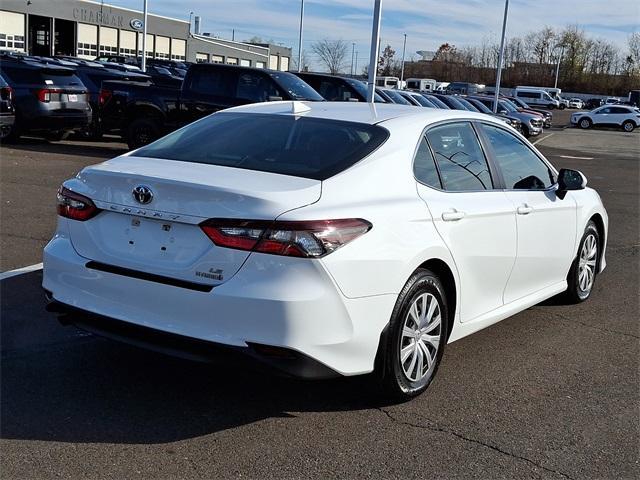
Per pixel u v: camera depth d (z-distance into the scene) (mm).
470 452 3746
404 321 4047
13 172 12070
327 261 3570
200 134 4699
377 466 3549
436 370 4453
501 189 5129
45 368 4492
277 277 3525
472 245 4609
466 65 113000
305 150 4258
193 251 3686
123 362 4652
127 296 3838
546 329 5875
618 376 4918
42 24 53656
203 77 14539
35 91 15156
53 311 4188
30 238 7684
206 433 3785
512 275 5199
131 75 19062
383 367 3998
